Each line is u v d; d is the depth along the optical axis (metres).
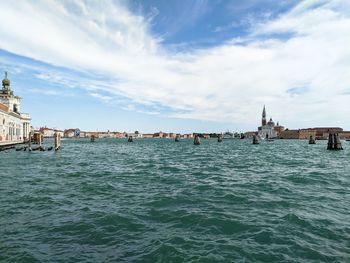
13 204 12.81
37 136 77.50
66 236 8.74
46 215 11.04
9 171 25.22
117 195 14.98
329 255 7.41
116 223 10.06
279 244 8.12
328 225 9.79
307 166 30.31
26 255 7.31
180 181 19.94
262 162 35.69
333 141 68.44
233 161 37.34
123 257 7.29
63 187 17.36
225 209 11.98
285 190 16.28
